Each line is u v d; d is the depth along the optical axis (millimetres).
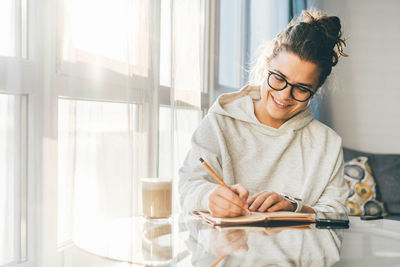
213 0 2137
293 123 1363
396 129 2988
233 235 686
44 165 843
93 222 911
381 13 3025
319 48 1206
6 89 773
